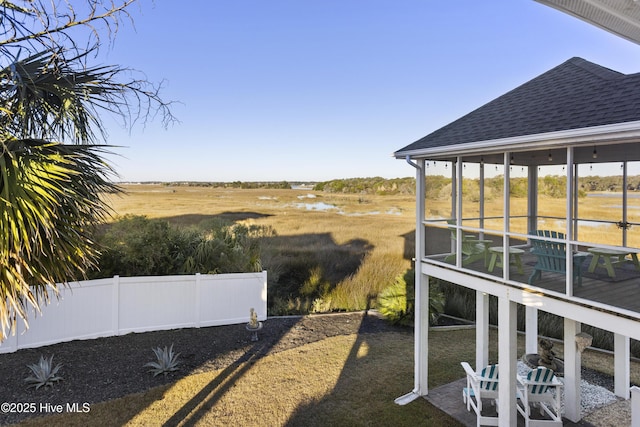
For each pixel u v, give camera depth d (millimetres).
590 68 6051
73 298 8469
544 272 5457
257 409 5879
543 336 9914
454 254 6352
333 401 6164
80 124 3709
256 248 13867
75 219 3129
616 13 3248
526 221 8320
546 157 7055
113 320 8977
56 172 2832
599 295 4379
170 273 10344
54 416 5500
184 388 6527
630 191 6797
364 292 13359
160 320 9523
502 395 5051
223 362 7703
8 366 7043
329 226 21078
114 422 5414
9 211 2572
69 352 7828
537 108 5438
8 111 2973
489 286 5262
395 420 5598
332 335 9672
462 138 5574
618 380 6387
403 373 7277
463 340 9406
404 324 10539
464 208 7391
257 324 8766
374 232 20469
